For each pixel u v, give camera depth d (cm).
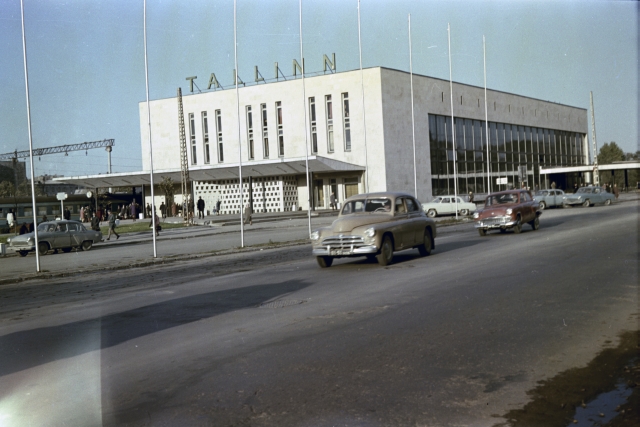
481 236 2269
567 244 1700
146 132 7331
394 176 5922
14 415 416
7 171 4297
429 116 6328
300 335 727
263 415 459
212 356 643
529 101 7881
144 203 7025
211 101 6881
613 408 460
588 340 653
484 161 7031
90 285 1444
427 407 467
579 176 8138
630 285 980
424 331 716
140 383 550
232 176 6316
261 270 1536
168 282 1398
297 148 6372
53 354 618
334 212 5562
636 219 2614
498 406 468
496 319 766
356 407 470
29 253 2892
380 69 5819
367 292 1042
